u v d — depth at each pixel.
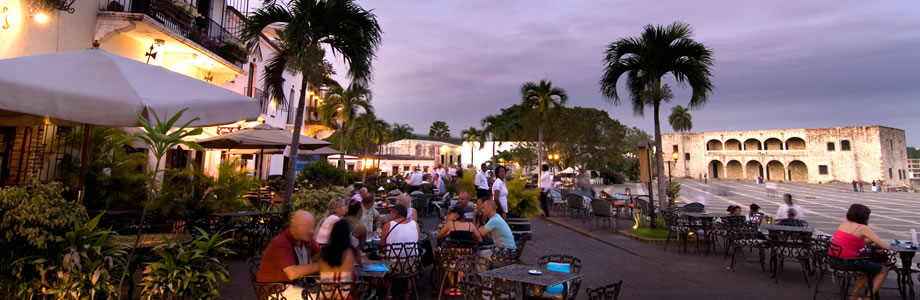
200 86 4.53
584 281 6.46
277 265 3.65
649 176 11.34
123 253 4.07
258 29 8.55
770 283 6.37
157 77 4.27
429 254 6.06
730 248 9.20
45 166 7.24
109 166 7.14
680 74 10.89
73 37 7.98
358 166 36.59
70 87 3.56
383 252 5.05
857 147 62.16
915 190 52.25
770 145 71.81
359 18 8.46
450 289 5.57
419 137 77.19
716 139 73.25
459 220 6.05
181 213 6.73
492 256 5.38
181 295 3.83
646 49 10.65
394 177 29.03
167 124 3.47
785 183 64.88
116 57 4.27
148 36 9.45
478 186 11.02
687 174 75.19
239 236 7.62
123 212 6.05
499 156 57.88
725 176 72.31
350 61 8.66
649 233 10.41
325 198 9.52
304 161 27.94
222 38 12.40
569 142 38.97
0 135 6.84
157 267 3.86
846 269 5.24
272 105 18.92
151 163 10.91
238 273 6.13
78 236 3.73
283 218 7.41
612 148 41.19
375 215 8.09
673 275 6.85
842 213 22.50
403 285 5.27
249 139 9.85
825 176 64.38
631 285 6.25
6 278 3.54
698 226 8.67
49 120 5.56
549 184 15.39
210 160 15.02
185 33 10.30
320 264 3.64
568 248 9.20
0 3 6.52
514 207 9.96
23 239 3.53
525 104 24.73
